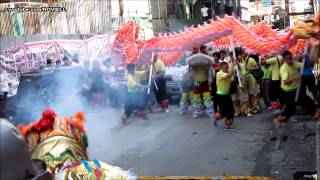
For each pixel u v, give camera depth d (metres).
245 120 12.19
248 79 12.93
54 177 3.47
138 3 24.48
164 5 25.95
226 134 10.51
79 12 20.91
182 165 8.06
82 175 3.47
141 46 12.29
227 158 8.40
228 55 13.80
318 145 5.29
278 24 33.22
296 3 33.75
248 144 9.41
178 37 9.99
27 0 19.81
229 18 7.07
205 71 12.67
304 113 11.45
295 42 5.05
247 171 7.49
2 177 1.46
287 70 9.76
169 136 10.63
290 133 9.95
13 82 15.30
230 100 10.99
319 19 4.49
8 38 16.88
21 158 1.54
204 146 9.45
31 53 16.88
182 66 16.47
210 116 12.57
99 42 18.72
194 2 29.56
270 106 13.90
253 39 5.85
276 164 7.81
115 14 23.83
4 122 1.55
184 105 13.73
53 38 18.73
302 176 6.72
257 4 35.69
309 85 9.58
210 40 8.56
